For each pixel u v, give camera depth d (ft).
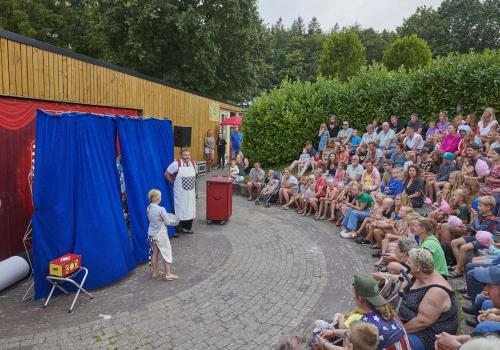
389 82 42.50
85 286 17.02
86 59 25.67
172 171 24.89
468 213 19.42
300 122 47.16
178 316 14.78
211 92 82.12
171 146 26.55
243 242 24.56
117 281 18.25
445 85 37.27
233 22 74.43
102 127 19.06
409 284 11.16
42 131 15.79
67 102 24.04
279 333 13.56
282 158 48.19
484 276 10.80
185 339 13.14
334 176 36.14
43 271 16.05
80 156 17.31
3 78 18.89
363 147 36.29
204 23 69.87
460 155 27.91
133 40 69.26
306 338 10.03
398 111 40.83
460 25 159.02
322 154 40.32
